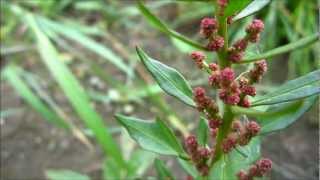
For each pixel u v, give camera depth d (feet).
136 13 1.23
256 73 0.44
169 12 1.29
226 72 0.41
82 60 1.10
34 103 0.88
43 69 1.15
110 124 1.01
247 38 0.43
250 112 0.42
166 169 0.56
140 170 0.76
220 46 0.42
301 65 1.06
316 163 0.91
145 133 0.48
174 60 1.15
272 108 0.44
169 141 0.48
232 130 0.46
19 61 1.16
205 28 0.42
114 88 1.08
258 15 1.11
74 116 1.04
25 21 1.06
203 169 0.48
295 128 0.98
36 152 0.95
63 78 0.82
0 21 1.24
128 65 1.14
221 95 0.42
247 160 0.49
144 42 1.21
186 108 1.05
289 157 0.93
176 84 0.45
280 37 1.14
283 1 1.12
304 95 0.40
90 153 0.95
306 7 1.11
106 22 1.26
